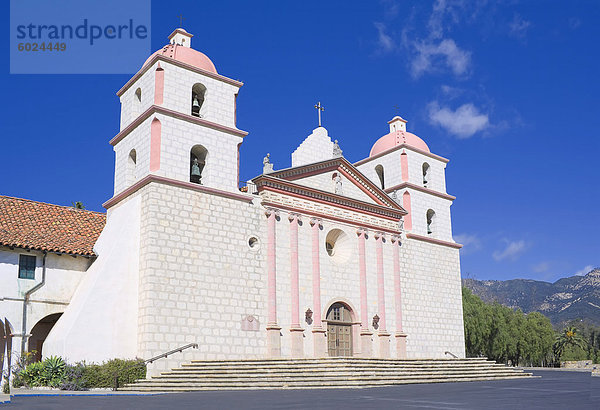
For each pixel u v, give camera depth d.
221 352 31.28
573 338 106.38
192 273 31.19
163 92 32.88
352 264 39.06
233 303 32.38
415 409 14.94
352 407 15.63
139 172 32.81
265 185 35.56
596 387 24.19
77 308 29.27
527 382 28.73
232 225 33.47
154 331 29.14
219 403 17.75
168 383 26.39
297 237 36.22
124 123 35.97
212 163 33.75
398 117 48.59
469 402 16.94
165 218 30.97
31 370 28.05
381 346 39.03
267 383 24.53
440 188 47.88
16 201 35.25
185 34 36.88
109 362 28.00
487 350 68.31
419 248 44.50
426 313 43.34
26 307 30.59
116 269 30.00
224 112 35.22
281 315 34.50
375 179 47.66
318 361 28.11
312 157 40.41
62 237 33.50
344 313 38.22
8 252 30.61
